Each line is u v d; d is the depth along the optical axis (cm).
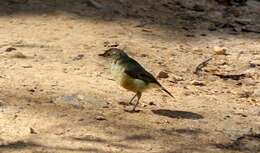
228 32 1939
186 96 1363
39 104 1186
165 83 1445
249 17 2125
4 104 1170
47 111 1155
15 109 1151
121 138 1073
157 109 1241
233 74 1572
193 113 1243
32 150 998
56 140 1040
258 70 1631
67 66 1458
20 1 1916
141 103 1265
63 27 1759
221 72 1591
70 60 1505
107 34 1753
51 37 1669
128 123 1143
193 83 1470
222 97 1393
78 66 1467
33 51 1543
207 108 1290
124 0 2059
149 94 1335
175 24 1942
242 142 1122
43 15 1833
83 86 1319
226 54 1739
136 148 1040
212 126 1183
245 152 1080
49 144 1023
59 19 1814
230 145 1102
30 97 1217
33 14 1833
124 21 1881
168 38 1809
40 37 1661
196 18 2033
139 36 1781
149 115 1199
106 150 1020
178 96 1353
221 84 1507
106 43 1670
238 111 1295
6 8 1862
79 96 1247
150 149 1041
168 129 1138
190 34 1875
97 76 1412
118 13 1936
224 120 1223
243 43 1852
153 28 1870
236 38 1892
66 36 1691
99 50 1605
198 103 1320
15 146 1008
